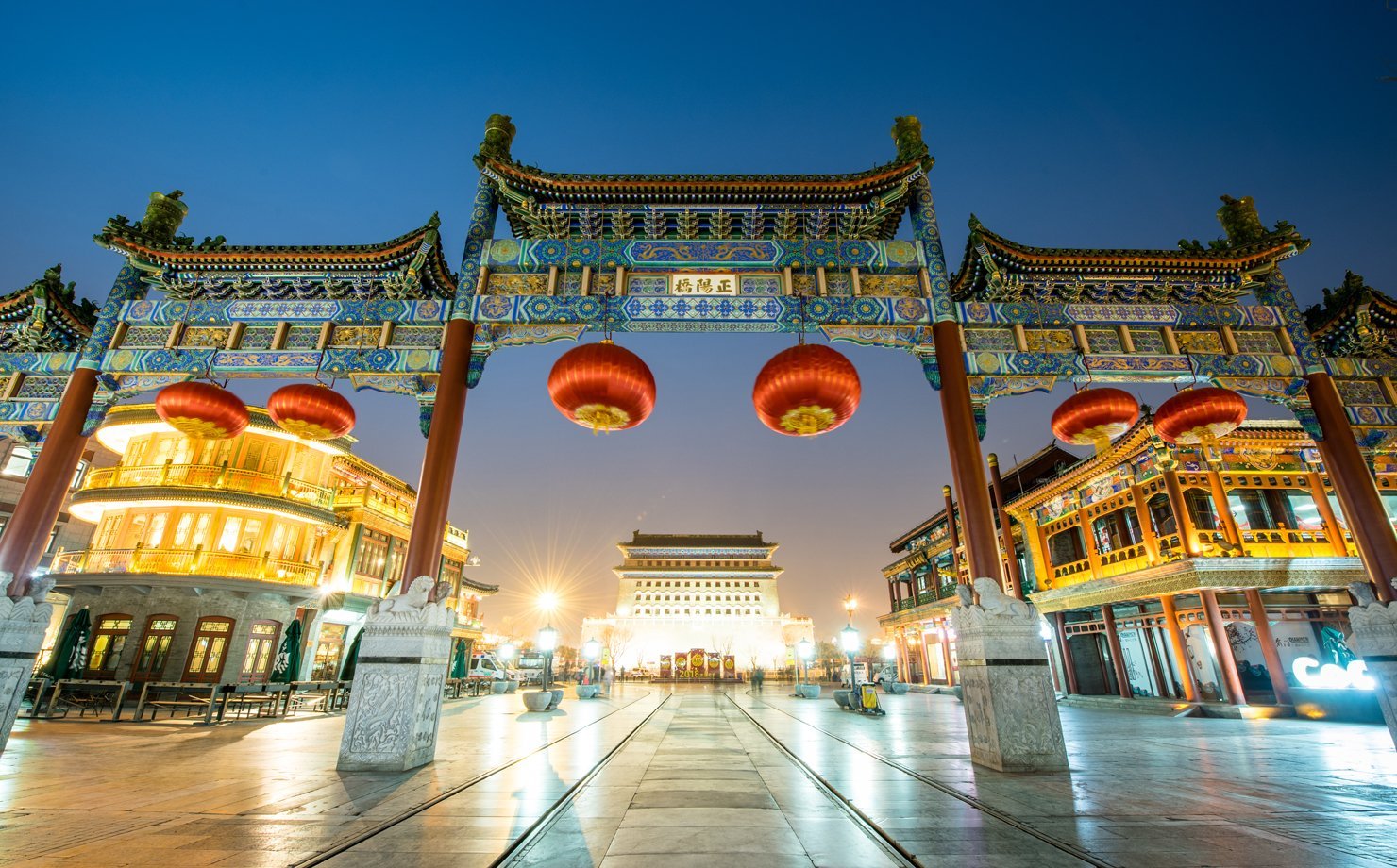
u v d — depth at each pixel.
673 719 17.20
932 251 11.35
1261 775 8.27
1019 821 5.79
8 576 9.13
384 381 10.80
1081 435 10.22
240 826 5.54
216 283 11.29
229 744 11.26
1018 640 8.98
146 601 22.14
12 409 10.93
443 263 11.33
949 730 14.01
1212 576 18.80
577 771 8.32
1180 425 9.78
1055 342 11.13
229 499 22.94
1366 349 11.60
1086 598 23.64
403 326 11.08
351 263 11.09
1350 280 11.64
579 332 10.84
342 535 27.09
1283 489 20.05
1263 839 5.25
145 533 23.22
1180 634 20.12
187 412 9.66
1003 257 11.29
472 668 43.25
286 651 21.83
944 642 36.31
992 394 10.82
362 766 8.31
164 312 11.10
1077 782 7.66
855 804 6.44
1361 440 11.14
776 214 11.49
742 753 10.27
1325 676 18.12
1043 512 26.70
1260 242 11.47
